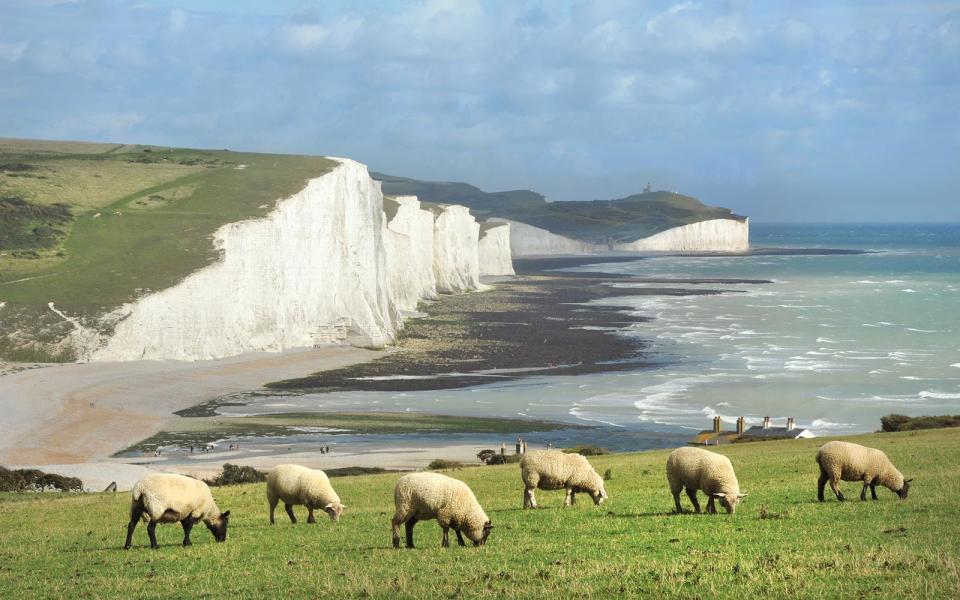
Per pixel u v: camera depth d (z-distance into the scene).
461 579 16.22
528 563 17.30
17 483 46.72
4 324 93.06
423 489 19.52
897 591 13.97
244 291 109.75
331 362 103.62
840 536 18.86
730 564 16.38
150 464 55.91
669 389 83.25
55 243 114.56
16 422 68.12
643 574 15.84
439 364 101.81
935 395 78.94
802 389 82.31
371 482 39.75
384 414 74.25
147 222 119.81
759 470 34.94
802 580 14.94
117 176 145.62
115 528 27.62
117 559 20.53
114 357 93.81
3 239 113.06
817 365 95.94
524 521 22.77
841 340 116.19
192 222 117.62
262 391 86.44
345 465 53.69
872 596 13.83
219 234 112.44
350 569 17.67
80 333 93.69
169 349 98.81
